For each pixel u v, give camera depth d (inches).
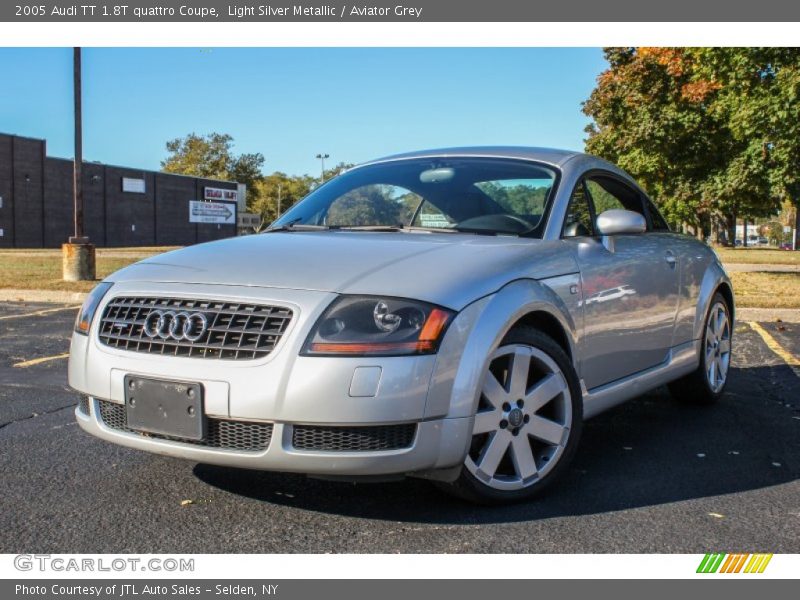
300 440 113.5
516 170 164.7
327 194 176.6
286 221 170.4
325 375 111.0
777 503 133.0
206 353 117.6
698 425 188.2
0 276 581.9
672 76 774.5
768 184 650.2
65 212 2116.1
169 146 4402.1
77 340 132.3
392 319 114.2
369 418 110.9
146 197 2443.4
